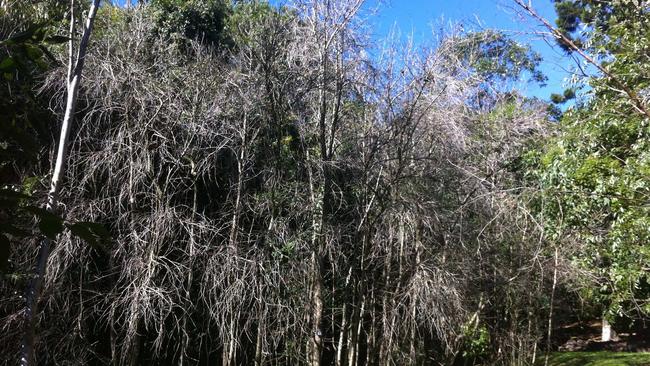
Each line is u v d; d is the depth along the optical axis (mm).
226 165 12711
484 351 14531
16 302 9656
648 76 7996
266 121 12188
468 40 12047
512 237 13820
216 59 12984
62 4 10867
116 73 11703
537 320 15328
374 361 13352
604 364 17359
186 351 11781
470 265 12836
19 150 2836
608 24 8109
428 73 11781
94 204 10625
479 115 15227
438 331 11789
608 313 12469
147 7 15219
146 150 11086
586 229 11492
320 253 11836
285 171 12477
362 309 12320
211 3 17016
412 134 11680
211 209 12711
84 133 11547
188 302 11312
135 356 11016
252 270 10820
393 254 12805
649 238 9352
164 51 13125
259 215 12164
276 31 12047
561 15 8023
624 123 9164
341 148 12453
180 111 11797
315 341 11773
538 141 15805
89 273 11219
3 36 8211
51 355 10406
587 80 8461
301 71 11992
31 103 3121
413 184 12148
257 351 11422
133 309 9867
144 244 10703
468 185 12977
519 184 15188
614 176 9531
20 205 2609
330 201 12039
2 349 9438
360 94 12242
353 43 12133
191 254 10578
